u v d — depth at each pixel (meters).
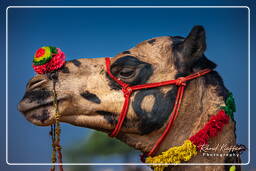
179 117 3.60
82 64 3.75
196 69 3.69
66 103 3.58
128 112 3.58
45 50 3.64
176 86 3.60
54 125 3.63
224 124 3.61
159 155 3.59
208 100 3.66
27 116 3.52
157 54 3.71
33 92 3.55
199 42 3.57
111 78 3.64
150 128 3.60
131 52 3.75
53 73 3.62
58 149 3.48
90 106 3.60
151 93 3.59
